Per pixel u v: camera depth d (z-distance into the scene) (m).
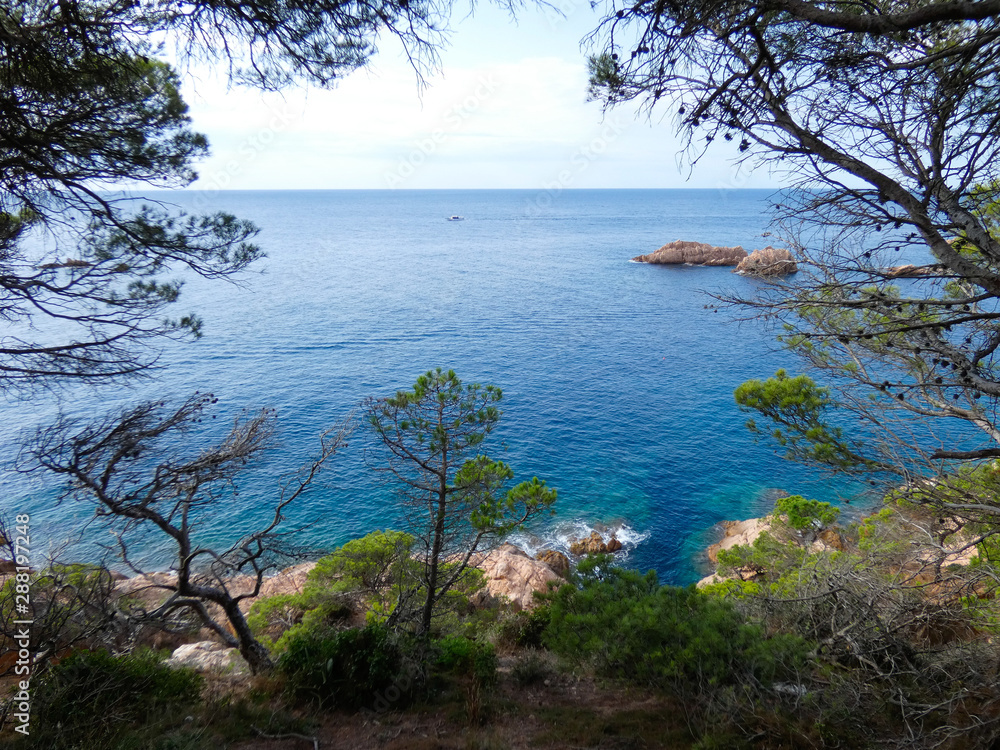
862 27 3.29
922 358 7.02
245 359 56.44
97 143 6.53
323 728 8.69
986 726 6.72
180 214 7.65
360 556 17.03
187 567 10.27
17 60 5.18
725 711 8.05
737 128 4.34
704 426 42.03
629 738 8.04
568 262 124.12
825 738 7.34
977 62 3.82
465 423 12.34
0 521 10.50
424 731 8.66
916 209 4.29
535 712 9.29
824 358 7.93
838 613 9.64
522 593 21.73
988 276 4.05
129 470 8.98
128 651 10.33
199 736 7.63
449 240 169.25
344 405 44.66
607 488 34.00
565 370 54.81
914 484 7.29
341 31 5.24
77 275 7.12
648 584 10.25
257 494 31.80
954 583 9.48
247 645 11.16
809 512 16.47
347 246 154.50
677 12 3.93
